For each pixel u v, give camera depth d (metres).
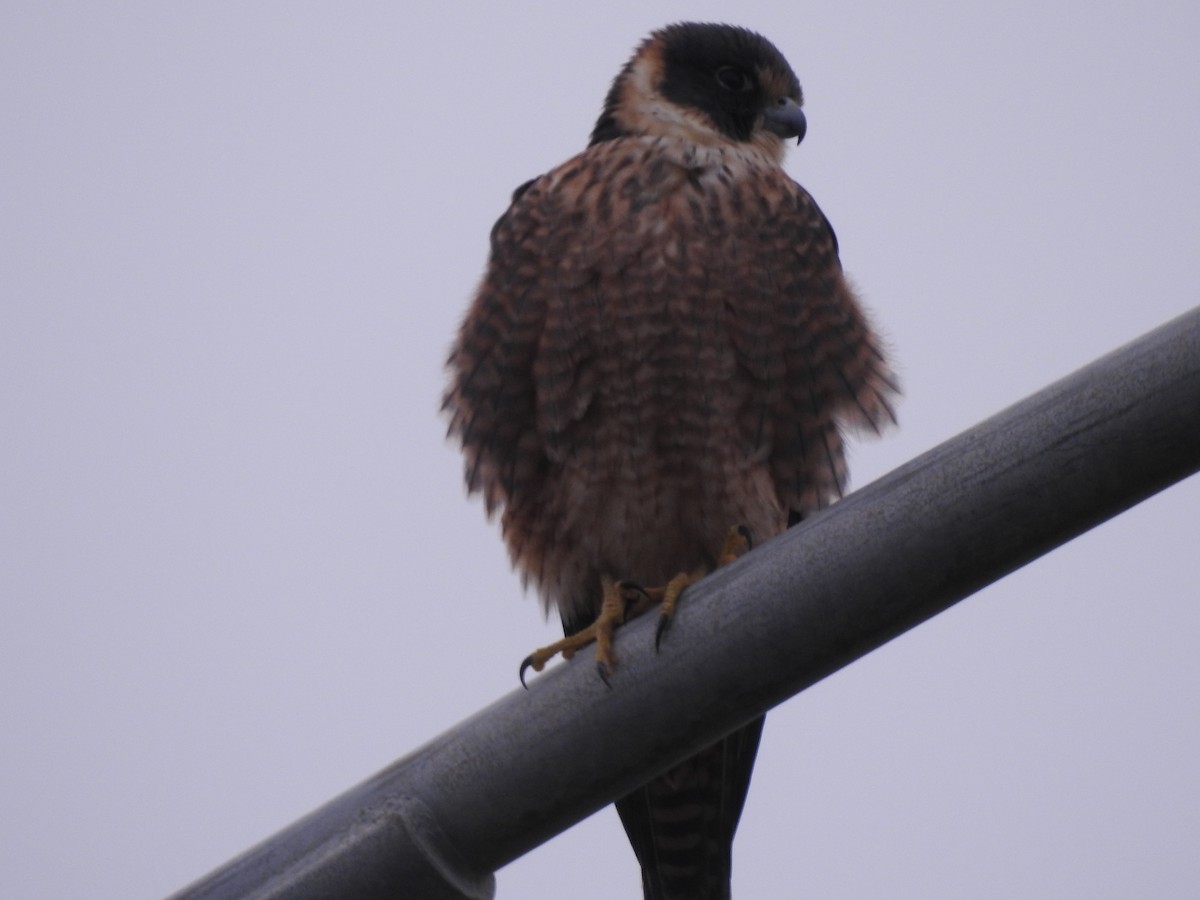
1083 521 5.53
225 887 5.88
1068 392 5.52
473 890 5.91
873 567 5.63
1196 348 5.37
